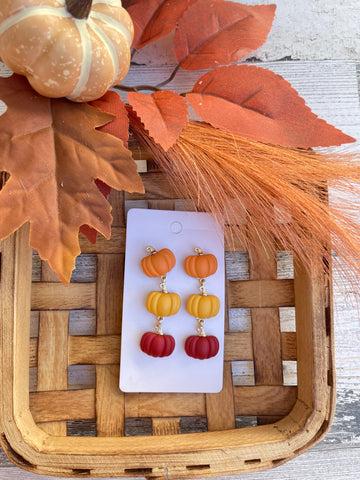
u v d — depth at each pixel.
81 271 0.20
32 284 0.20
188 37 0.20
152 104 0.17
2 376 0.17
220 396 0.20
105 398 0.20
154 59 0.23
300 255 0.19
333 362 0.19
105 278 0.20
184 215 0.21
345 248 0.19
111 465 0.18
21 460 0.18
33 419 0.19
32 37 0.14
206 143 0.18
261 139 0.18
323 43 0.24
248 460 0.19
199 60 0.21
